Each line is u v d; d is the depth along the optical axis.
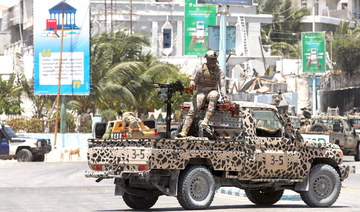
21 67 98.12
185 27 112.00
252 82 124.00
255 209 24.95
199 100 24.78
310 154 25.95
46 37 82.31
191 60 143.00
